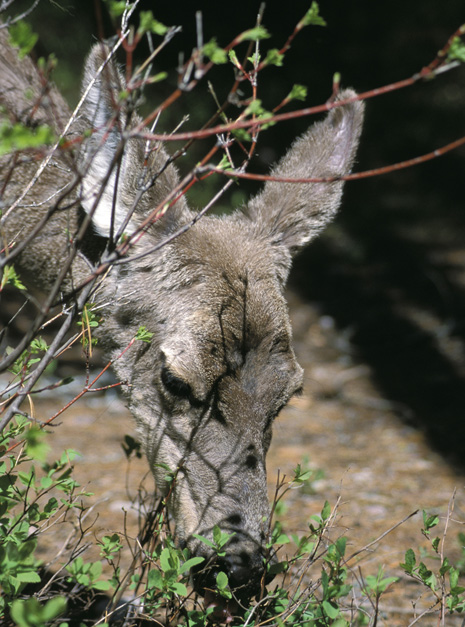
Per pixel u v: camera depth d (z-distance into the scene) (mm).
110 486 8570
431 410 11547
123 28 4367
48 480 4656
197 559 4430
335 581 4727
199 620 4602
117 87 5191
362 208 20172
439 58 3643
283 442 10344
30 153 6379
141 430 5840
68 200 6531
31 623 3348
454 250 18312
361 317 15094
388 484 8961
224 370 5469
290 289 16281
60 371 11914
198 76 3592
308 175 6848
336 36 22875
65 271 3898
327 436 10602
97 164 5648
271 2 21219
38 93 6453
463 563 6672
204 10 20234
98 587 4266
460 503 8461
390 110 23297
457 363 13219
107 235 5902
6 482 4340
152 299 5895
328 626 4492
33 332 3912
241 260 5957
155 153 5438
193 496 5379
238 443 5410
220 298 5664
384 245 18500
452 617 5980
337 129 6996
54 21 16391
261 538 5164
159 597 4832
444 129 23141
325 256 17953
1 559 3830
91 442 10039
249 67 18125
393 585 6445
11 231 6648
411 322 14867
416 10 24375
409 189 21312
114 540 4797
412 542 7398
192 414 5484
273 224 6555
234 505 5246
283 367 5656
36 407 11008
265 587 5066
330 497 8484
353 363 13281
